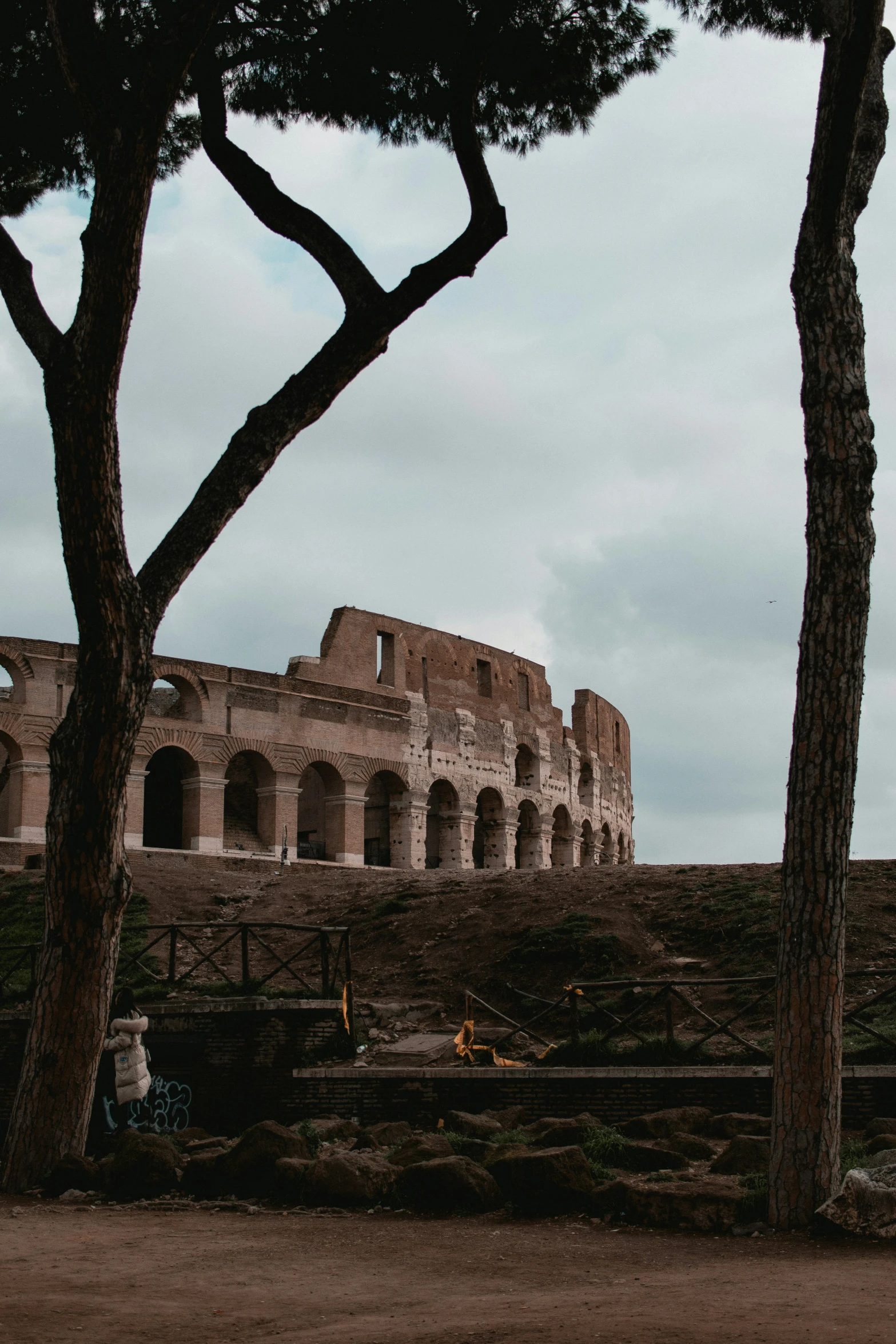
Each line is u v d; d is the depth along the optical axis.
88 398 16.72
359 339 19.19
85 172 22.88
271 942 35.31
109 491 17.12
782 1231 13.13
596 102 23.02
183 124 23.56
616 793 85.12
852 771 13.99
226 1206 15.57
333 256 19.81
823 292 14.69
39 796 50.16
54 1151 17.58
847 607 14.15
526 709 74.56
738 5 20.91
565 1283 11.09
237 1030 23.80
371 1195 15.38
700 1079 19.66
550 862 74.00
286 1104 22.83
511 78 22.47
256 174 20.23
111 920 18.12
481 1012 28.86
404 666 66.12
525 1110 20.38
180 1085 23.83
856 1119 18.81
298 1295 10.70
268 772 58.25
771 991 25.78
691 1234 13.29
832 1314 9.25
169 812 59.81
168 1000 27.48
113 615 17.41
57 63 21.28
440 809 67.56
